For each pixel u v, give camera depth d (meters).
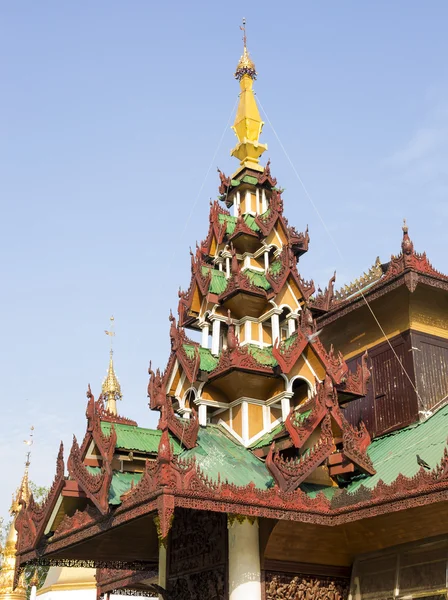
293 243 33.81
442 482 20.27
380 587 23.75
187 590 25.48
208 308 31.62
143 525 27.02
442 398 29.02
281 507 22.22
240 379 28.16
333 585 24.61
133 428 26.91
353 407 30.94
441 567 22.08
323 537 24.22
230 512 21.33
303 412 26.12
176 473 20.73
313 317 32.41
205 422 28.61
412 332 29.55
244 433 27.78
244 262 33.44
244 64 38.44
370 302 30.30
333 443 24.83
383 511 21.72
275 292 30.61
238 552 23.23
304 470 23.14
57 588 49.69
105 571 39.44
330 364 26.77
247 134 36.66
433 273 29.12
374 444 28.16
